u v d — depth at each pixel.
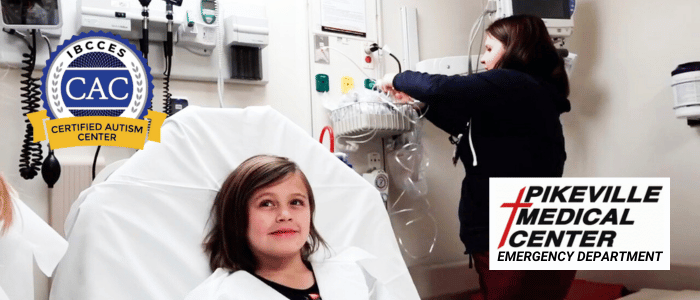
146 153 1.10
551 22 2.24
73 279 0.96
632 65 2.36
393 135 2.19
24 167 1.50
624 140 2.38
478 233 1.58
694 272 2.08
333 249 1.17
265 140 1.23
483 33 2.61
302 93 2.08
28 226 0.96
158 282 1.01
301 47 2.09
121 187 1.04
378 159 2.20
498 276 1.55
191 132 1.16
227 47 1.88
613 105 2.43
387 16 2.33
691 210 2.14
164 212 1.07
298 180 1.10
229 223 1.06
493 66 1.71
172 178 1.10
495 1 2.33
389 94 1.99
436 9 2.47
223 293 0.95
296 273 1.07
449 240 2.38
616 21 2.42
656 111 2.26
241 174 1.08
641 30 2.32
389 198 2.20
